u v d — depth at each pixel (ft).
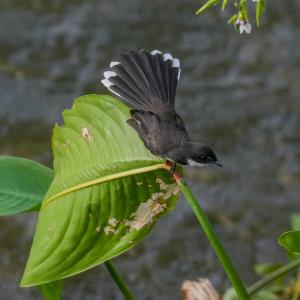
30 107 50.14
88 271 38.40
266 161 45.42
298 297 29.50
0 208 21.16
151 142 20.30
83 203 20.44
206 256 39.27
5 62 54.70
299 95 50.83
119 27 58.44
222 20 58.65
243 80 52.65
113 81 22.93
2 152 46.03
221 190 43.16
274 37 55.93
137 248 39.81
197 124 48.44
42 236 20.51
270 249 39.37
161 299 37.14
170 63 23.49
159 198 20.40
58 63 54.60
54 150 21.48
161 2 61.00
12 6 60.54
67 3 60.95
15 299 36.86
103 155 20.72
